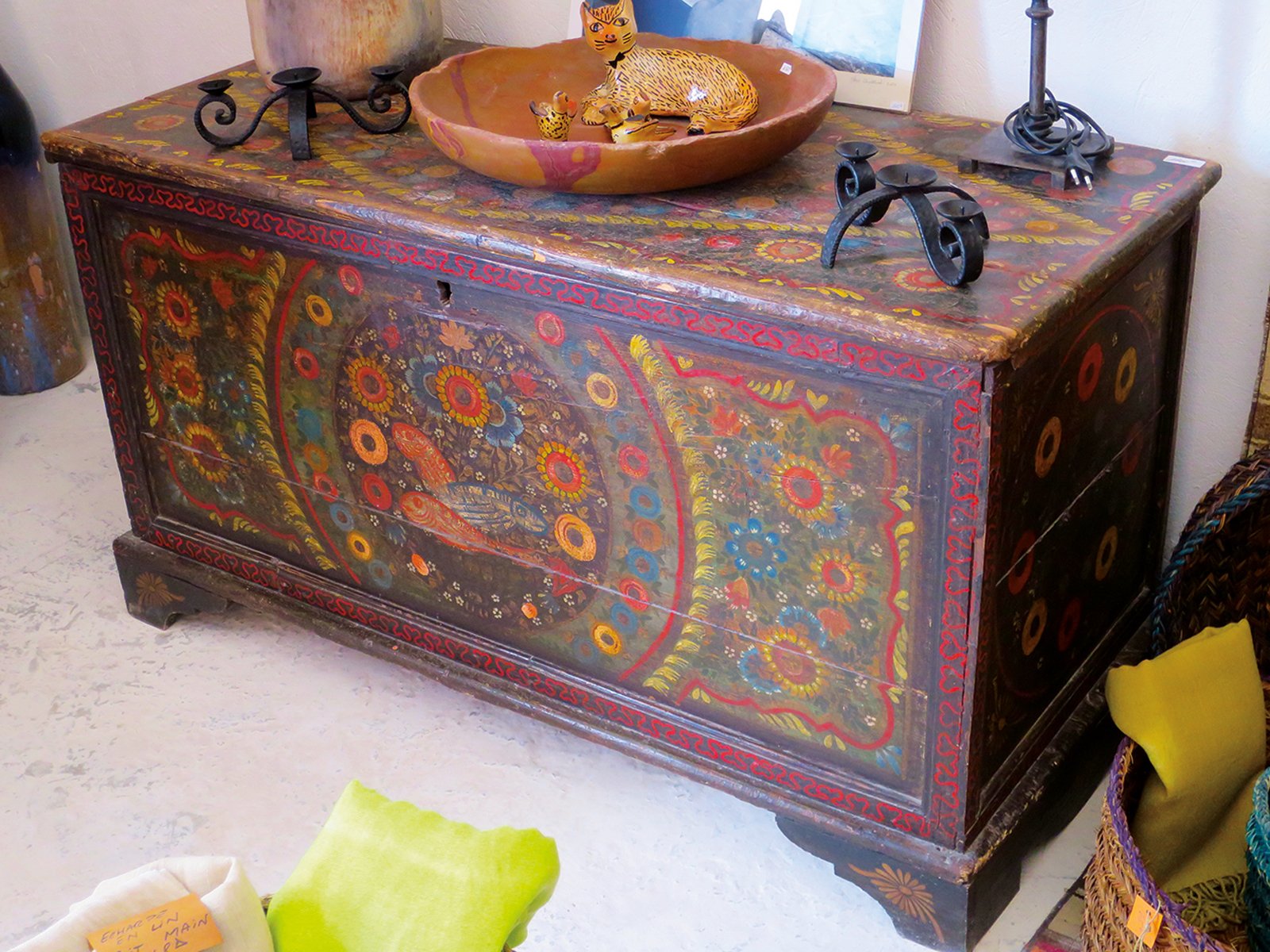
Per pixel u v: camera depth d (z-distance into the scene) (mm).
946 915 1544
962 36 1822
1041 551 1520
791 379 1402
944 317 1309
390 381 1718
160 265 1851
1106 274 1411
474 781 1846
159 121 1901
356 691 2014
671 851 1736
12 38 2729
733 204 1595
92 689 2037
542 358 1571
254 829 1788
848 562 1461
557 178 1579
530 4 2150
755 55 1809
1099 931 1464
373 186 1658
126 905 1124
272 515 1961
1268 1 1613
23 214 2643
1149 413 1729
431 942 1101
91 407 2746
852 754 1569
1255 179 1710
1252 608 1829
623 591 1659
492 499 1711
